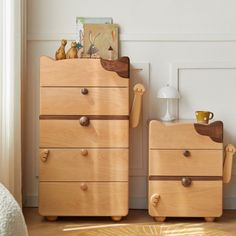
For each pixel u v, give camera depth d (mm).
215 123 3699
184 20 4055
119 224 3652
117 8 4055
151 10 4055
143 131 4070
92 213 3693
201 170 3701
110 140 3689
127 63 3686
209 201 3701
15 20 3582
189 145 3697
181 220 3773
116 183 3693
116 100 3691
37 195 4102
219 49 4059
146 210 4051
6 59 3449
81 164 3689
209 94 4062
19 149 3650
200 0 4051
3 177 3375
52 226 3605
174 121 3910
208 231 3396
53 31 4055
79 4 4055
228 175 3770
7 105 3461
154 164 3701
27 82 4070
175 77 4059
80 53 4004
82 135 3688
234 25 4055
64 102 3684
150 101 4066
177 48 4062
